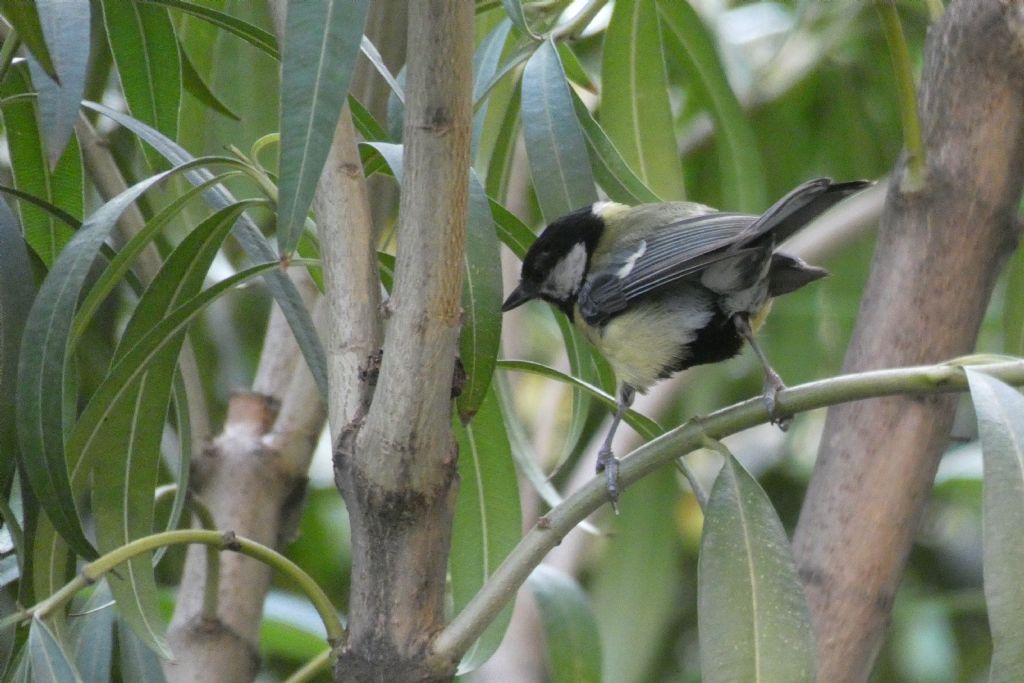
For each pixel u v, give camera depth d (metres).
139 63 5.52
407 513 3.71
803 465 9.23
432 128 3.46
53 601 3.97
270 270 4.53
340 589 9.12
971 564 8.95
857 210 8.66
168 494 5.52
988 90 4.98
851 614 4.84
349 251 4.03
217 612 5.60
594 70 8.84
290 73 3.32
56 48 3.92
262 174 4.58
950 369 3.91
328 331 4.01
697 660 8.94
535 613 7.44
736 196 7.29
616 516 7.97
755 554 3.92
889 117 8.79
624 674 7.68
